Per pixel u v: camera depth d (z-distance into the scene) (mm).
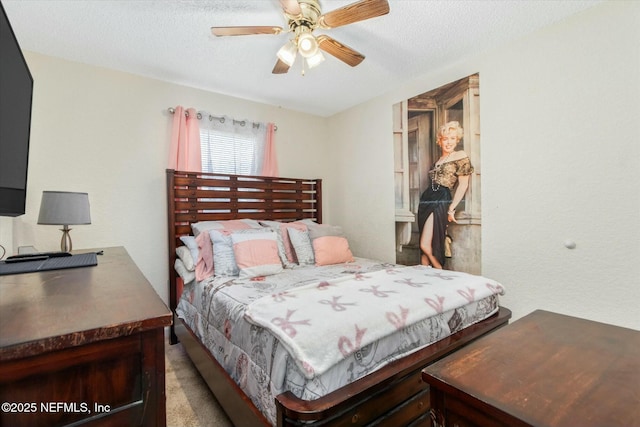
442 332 1479
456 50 2307
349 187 3580
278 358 1139
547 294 2043
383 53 2340
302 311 1312
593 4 1810
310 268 2572
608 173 1794
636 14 1684
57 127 2297
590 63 1846
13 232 1873
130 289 900
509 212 2225
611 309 1787
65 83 2334
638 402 666
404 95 2934
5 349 508
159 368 678
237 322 1500
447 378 772
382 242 3197
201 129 2932
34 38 2062
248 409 1265
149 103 2688
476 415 698
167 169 2662
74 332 572
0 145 1061
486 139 2342
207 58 2369
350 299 1465
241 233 2400
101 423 613
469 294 1660
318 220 3646
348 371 1137
